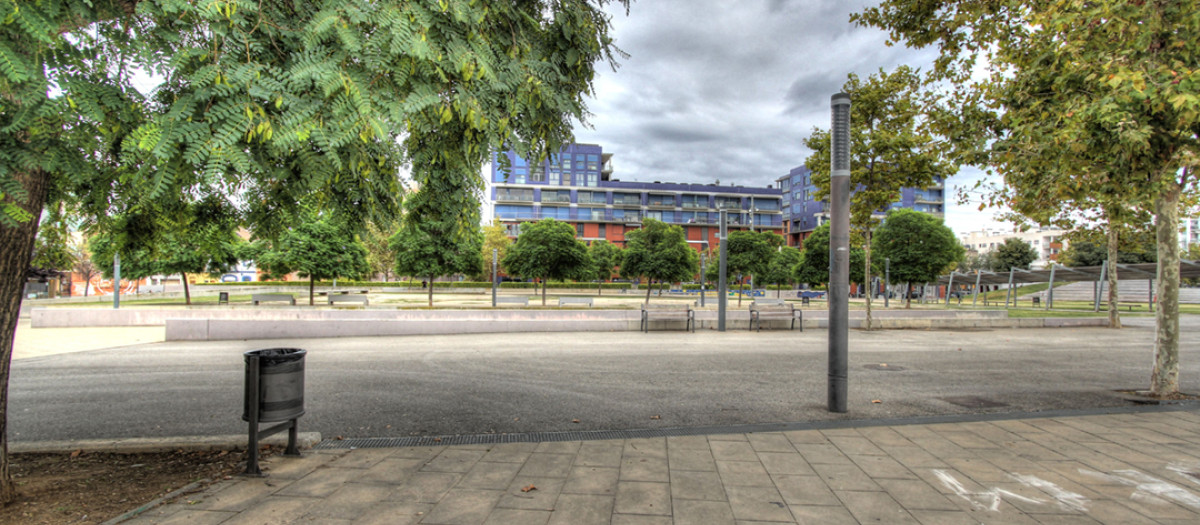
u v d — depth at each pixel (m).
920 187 14.29
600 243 54.75
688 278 32.53
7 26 2.04
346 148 2.65
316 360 9.82
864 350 11.65
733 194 87.44
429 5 2.67
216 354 10.49
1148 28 5.35
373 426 5.33
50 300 28.25
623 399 6.62
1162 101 5.12
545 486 3.59
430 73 2.69
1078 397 6.82
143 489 3.55
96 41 2.45
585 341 12.95
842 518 3.11
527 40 3.45
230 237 4.51
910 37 8.21
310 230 22.62
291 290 47.34
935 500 3.38
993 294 61.03
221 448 4.44
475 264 25.36
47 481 3.68
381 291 47.66
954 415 5.70
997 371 8.87
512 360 9.87
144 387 7.34
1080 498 3.43
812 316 18.30
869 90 14.05
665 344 12.41
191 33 2.37
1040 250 100.00
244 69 2.24
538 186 81.38
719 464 4.04
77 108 2.25
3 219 2.26
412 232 4.57
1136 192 5.70
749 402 6.45
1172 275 6.83
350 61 2.51
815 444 4.55
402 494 3.44
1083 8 5.82
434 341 12.88
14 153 2.24
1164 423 5.29
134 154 2.24
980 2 7.15
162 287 45.25
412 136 3.35
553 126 3.83
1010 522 3.07
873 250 32.09
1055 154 5.93
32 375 8.27
